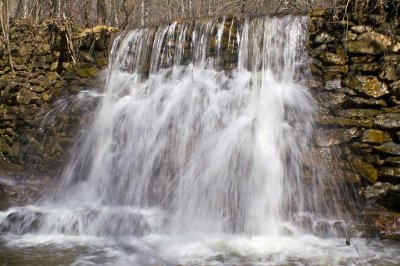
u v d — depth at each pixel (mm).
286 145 5855
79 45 8422
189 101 6852
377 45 5703
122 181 6770
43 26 8938
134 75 7738
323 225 5102
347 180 5469
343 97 5762
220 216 5562
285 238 5121
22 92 8602
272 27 6527
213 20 7129
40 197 6684
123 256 4695
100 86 8047
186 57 7277
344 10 6012
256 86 6457
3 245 5027
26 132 8328
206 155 6215
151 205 6250
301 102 5996
